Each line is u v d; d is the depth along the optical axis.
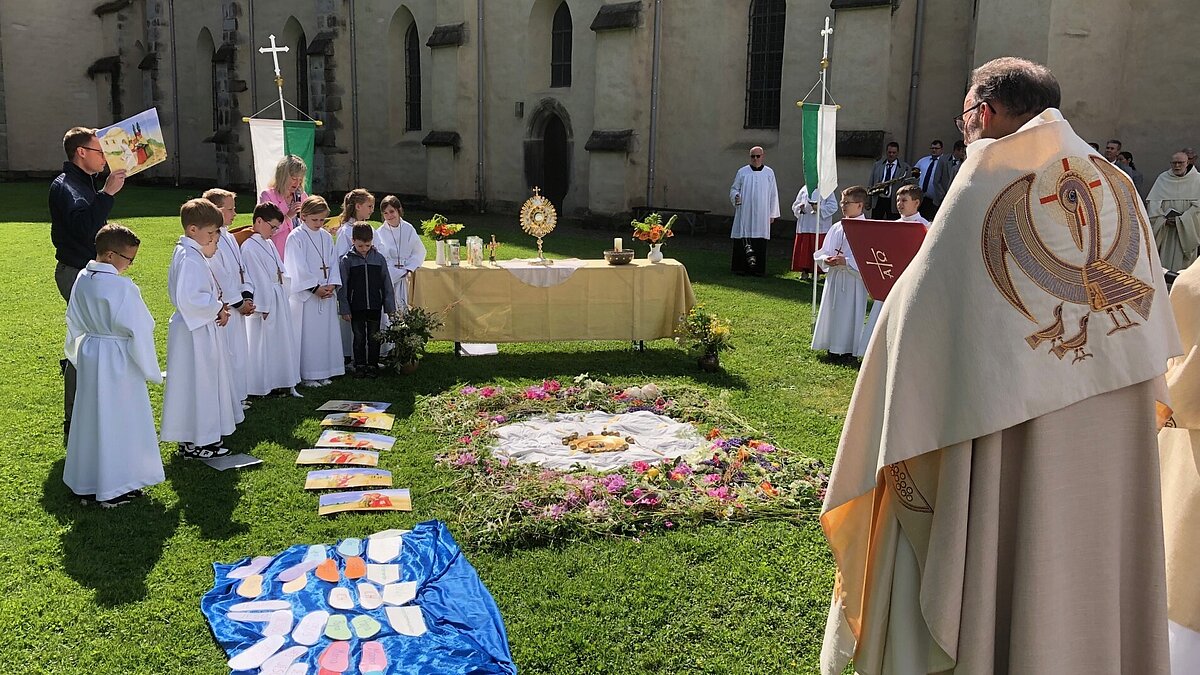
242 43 30.17
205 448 5.75
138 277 12.02
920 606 2.10
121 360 4.89
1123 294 1.97
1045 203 1.96
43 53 35.06
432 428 6.32
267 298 6.92
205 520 4.73
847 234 7.02
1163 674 2.05
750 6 17.72
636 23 18.58
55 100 35.59
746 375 7.95
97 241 4.84
